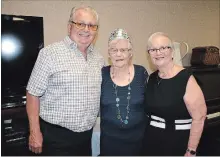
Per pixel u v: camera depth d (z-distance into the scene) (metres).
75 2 2.37
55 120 1.45
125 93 1.52
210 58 2.77
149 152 1.51
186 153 1.40
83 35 1.46
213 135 2.38
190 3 3.16
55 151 1.49
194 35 3.25
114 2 2.59
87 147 1.59
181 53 3.14
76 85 1.42
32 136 1.48
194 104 1.36
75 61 1.45
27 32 2.00
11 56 1.96
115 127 1.53
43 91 1.45
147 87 1.52
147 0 2.82
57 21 2.30
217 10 3.41
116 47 1.49
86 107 1.47
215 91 2.49
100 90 1.56
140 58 2.84
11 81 1.99
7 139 1.90
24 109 1.97
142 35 2.83
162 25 2.96
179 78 1.40
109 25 2.59
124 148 1.54
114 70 1.56
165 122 1.44
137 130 1.54
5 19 1.90
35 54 2.06
